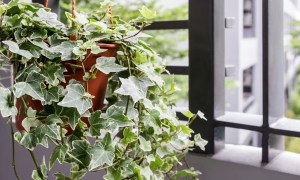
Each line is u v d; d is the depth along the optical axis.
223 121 1.04
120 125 0.66
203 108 1.05
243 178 0.98
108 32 0.70
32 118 0.65
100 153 0.64
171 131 0.81
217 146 1.07
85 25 0.71
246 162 0.99
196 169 1.04
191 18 1.06
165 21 1.12
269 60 0.99
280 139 1.06
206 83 1.04
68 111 0.65
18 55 0.66
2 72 1.22
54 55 0.66
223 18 1.08
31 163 1.33
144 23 0.75
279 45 1.06
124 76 0.76
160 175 0.79
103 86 0.75
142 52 0.77
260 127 0.99
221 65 1.08
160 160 0.75
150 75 0.73
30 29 0.67
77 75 0.70
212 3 1.02
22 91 0.61
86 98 0.65
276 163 0.98
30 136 0.63
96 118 0.66
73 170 0.70
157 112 0.75
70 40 0.68
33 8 0.70
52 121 0.64
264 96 0.98
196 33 1.05
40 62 0.67
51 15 0.70
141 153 0.74
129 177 0.70
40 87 0.62
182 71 1.10
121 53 0.74
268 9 0.97
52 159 0.65
